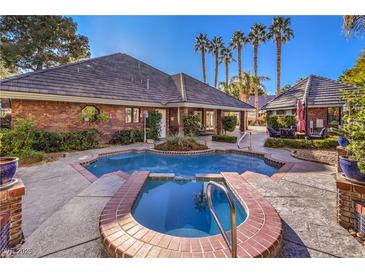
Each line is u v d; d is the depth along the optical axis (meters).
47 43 24.81
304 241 3.16
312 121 16.62
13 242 3.03
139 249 2.81
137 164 10.20
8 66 23.98
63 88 12.29
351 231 3.40
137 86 17.50
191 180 6.82
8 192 2.96
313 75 19.16
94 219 3.82
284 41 29.36
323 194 5.04
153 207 5.18
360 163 3.21
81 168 7.73
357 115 3.54
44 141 10.55
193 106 17.30
